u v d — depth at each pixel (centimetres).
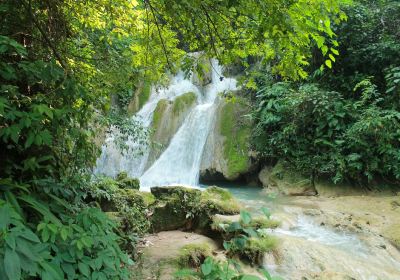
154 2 308
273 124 854
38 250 189
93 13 399
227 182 876
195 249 404
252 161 859
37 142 226
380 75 825
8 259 165
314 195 736
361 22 817
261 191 791
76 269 214
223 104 934
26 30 306
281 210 599
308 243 450
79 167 333
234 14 288
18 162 280
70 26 367
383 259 441
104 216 256
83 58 366
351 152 748
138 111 1116
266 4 257
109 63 390
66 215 254
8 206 184
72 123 325
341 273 385
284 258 412
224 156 867
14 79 265
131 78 408
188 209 491
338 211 596
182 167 940
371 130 707
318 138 785
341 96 798
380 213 586
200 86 1137
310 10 273
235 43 314
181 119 1016
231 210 508
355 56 827
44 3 320
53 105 280
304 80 888
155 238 448
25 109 261
